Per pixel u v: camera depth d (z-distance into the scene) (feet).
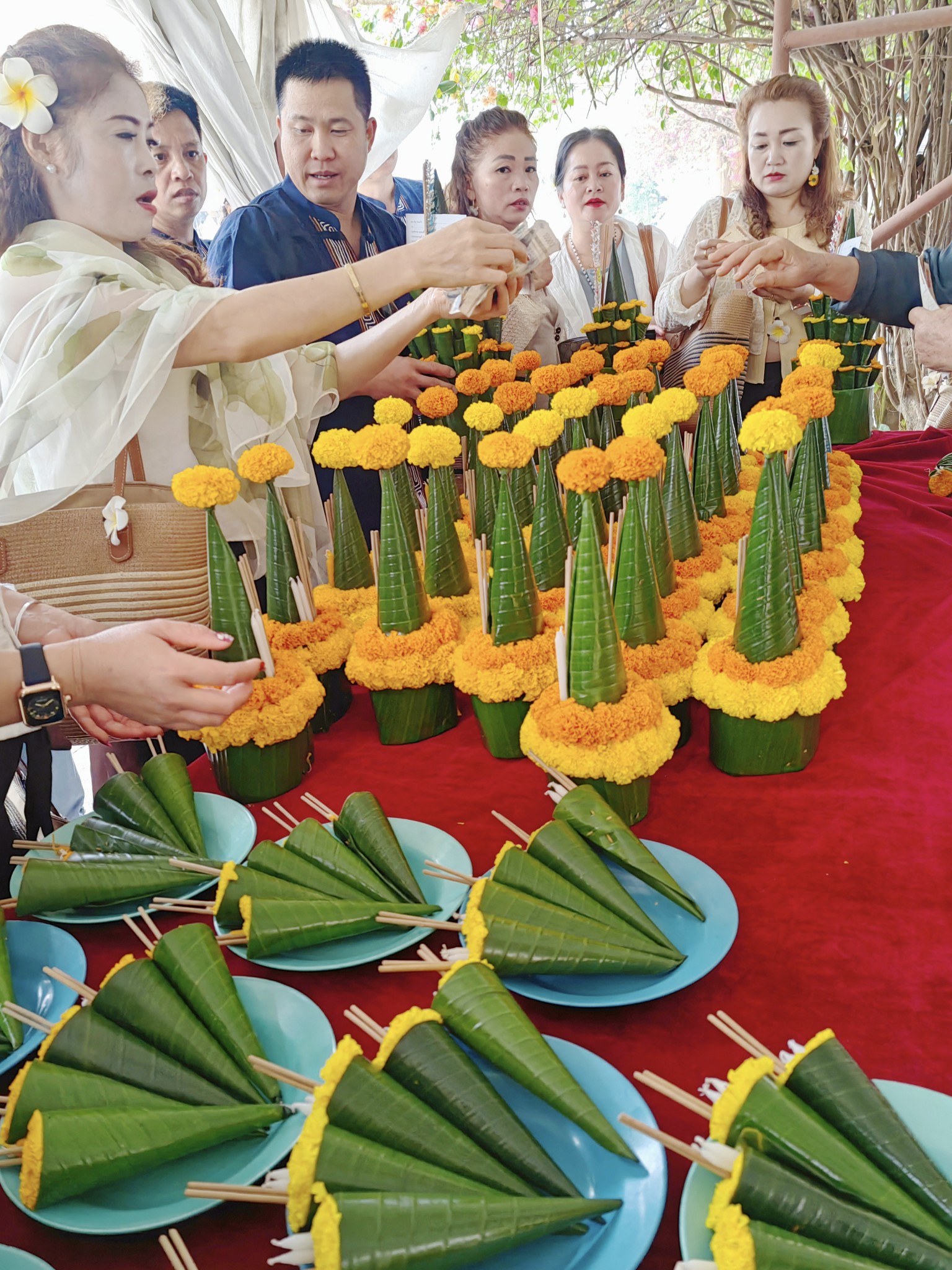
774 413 3.30
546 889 2.73
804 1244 1.65
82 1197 2.07
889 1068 2.32
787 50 9.80
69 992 2.72
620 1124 2.07
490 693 3.74
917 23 9.22
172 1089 2.26
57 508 4.54
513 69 15.87
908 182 14.05
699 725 4.17
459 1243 1.75
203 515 4.83
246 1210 2.10
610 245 10.22
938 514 6.59
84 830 3.41
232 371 5.61
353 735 4.35
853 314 7.30
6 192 4.84
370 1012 2.65
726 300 8.23
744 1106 1.88
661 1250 1.96
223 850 3.37
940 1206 1.79
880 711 4.09
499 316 5.73
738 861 3.17
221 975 2.52
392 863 3.00
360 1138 1.92
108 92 4.64
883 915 2.85
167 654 3.27
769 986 2.62
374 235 8.11
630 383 4.84
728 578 4.71
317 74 7.14
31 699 3.15
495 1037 2.20
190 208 8.58
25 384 4.38
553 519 4.30
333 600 4.59
